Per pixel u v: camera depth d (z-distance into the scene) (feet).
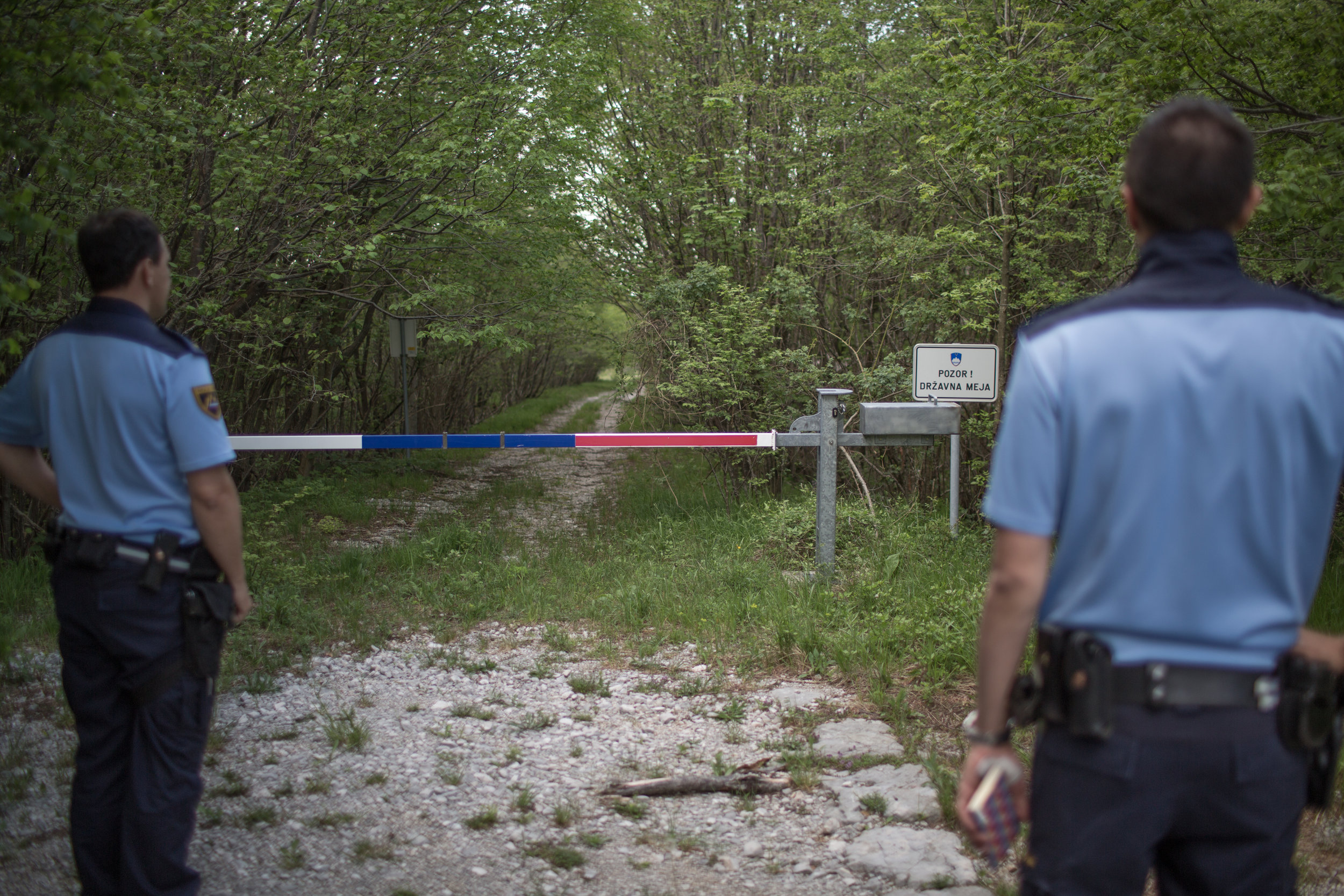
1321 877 9.37
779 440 20.72
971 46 21.67
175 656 7.66
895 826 10.69
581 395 123.24
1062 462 5.05
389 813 10.90
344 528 29.58
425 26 29.89
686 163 37.99
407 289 32.78
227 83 25.12
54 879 9.41
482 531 27.61
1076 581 5.11
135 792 7.56
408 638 17.63
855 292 36.11
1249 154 5.13
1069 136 19.44
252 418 36.96
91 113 17.93
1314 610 18.20
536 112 31.32
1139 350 4.91
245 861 9.80
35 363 7.82
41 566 21.56
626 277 39.42
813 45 36.32
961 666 15.52
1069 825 5.07
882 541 23.13
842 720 13.71
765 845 10.33
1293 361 4.85
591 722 13.74
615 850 10.20
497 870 9.76
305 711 13.96
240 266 26.12
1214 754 4.84
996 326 31.48
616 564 23.20
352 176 26.73
